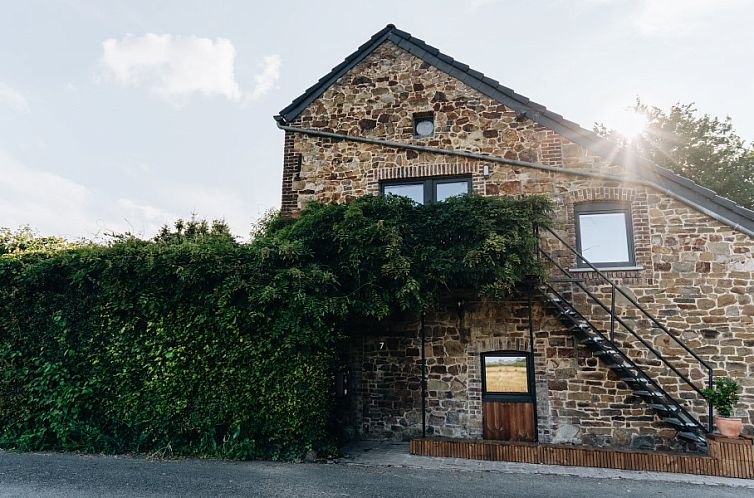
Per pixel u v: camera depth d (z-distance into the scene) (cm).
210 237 838
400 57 1080
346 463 714
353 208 768
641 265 872
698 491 593
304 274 718
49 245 1240
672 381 825
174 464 672
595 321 873
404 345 943
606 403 836
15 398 758
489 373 905
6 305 776
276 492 558
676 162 2158
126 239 820
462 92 1027
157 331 738
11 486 558
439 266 725
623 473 677
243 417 715
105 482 582
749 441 666
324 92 1105
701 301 839
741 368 804
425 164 1009
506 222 749
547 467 709
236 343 727
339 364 877
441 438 800
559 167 942
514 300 903
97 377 748
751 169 2059
